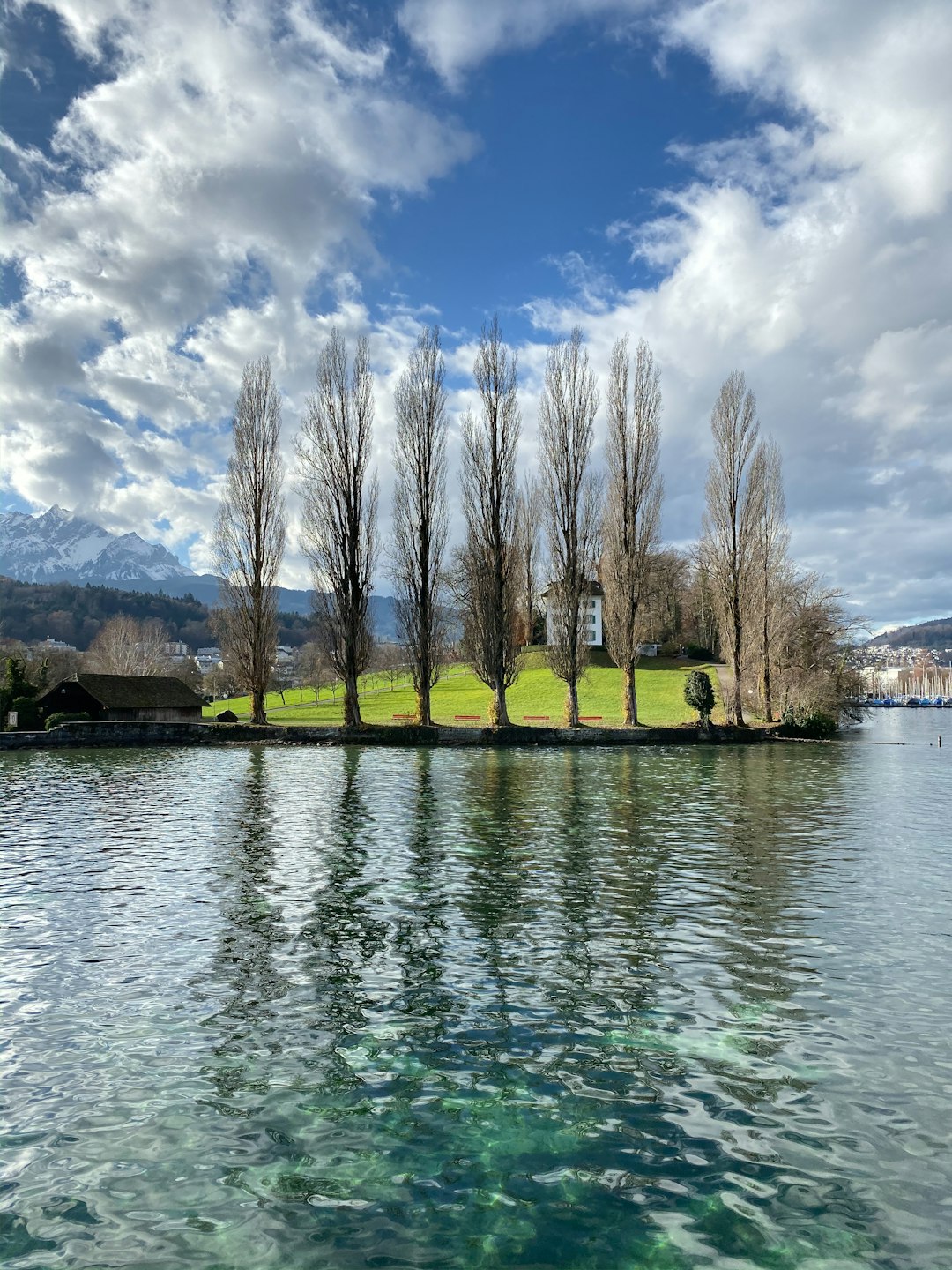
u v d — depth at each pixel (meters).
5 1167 6.14
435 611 53.00
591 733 48.66
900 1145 6.39
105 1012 9.05
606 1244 5.26
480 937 11.64
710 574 61.78
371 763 38.38
